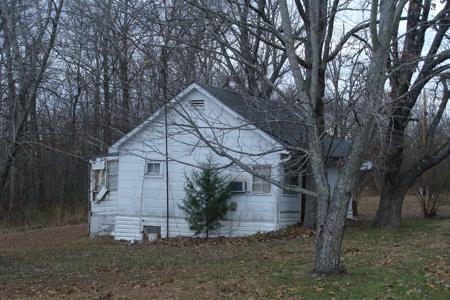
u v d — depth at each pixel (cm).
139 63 1034
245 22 1043
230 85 2294
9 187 3244
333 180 2139
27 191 3375
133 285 1128
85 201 3456
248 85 1589
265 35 1580
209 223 1972
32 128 2503
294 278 1023
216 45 1309
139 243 1983
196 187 2038
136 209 2203
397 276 995
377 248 1395
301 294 905
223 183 1986
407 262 1138
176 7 975
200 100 1967
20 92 1475
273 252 1486
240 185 2025
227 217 2038
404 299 847
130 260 1545
